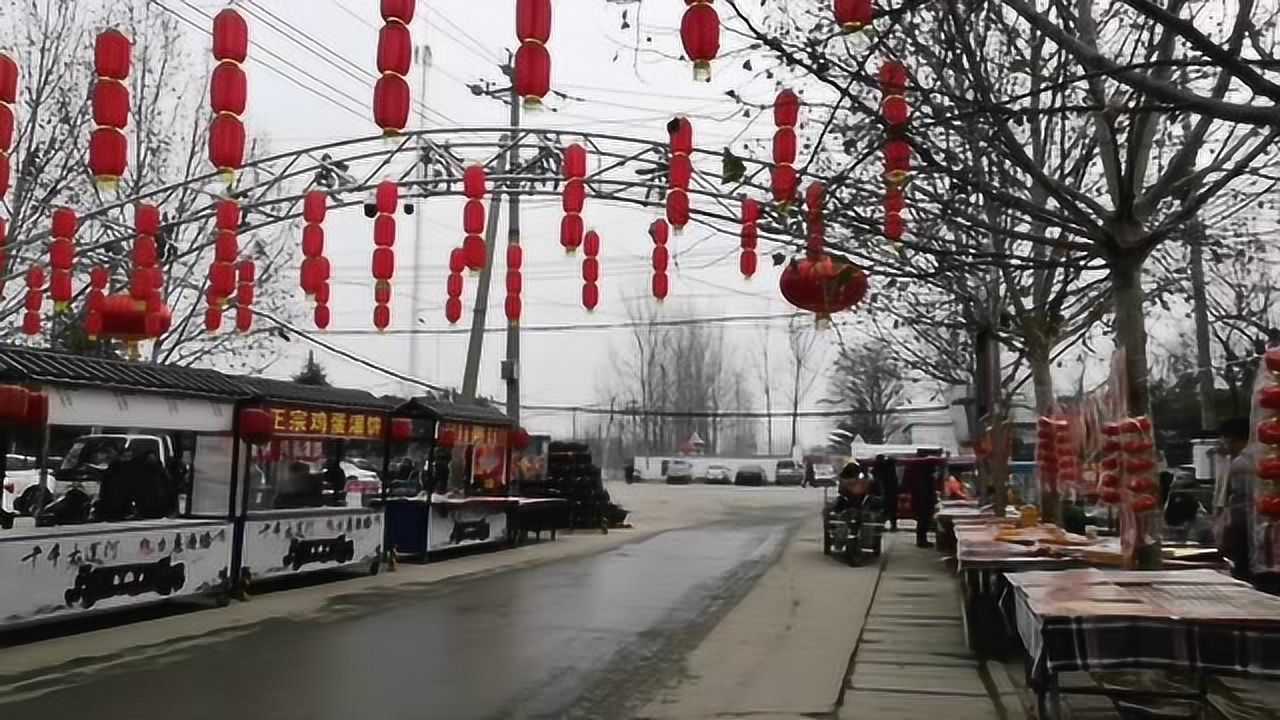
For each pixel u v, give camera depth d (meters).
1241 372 26.73
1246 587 6.78
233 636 10.90
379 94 7.82
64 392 10.81
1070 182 11.60
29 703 7.92
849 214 8.94
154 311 14.06
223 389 13.06
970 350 22.69
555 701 8.16
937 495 29.17
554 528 24.14
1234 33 7.82
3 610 9.95
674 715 7.79
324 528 15.17
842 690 8.66
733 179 9.04
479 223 13.70
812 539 24.45
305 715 7.61
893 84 7.69
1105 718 7.51
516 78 7.21
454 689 8.48
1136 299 8.51
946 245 12.91
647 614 12.73
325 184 18.78
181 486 14.14
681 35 6.52
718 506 39.56
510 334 27.19
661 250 13.14
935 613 13.06
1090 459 12.04
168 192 19.25
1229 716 7.25
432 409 18.84
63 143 19.02
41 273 15.84
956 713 7.88
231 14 9.16
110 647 10.23
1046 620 5.72
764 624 12.09
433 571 17.28
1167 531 14.91
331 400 15.73
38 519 11.59
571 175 12.80
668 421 78.31
